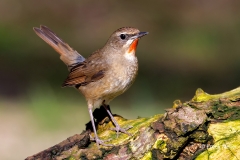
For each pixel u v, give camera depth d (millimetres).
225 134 6043
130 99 15320
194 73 18406
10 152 11477
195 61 20000
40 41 21922
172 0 26828
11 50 20391
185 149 6113
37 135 12414
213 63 19766
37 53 20203
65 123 13008
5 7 25438
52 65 18641
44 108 13523
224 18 25188
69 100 14703
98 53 8680
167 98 15469
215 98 6445
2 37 21859
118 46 8375
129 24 24953
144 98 14914
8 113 13773
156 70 18625
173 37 23391
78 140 6402
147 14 25844
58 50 9500
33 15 25359
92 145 6520
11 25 23641
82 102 14578
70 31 24281
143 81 17141
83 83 8570
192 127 5891
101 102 8555
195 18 25312
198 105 6129
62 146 6391
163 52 21266
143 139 6156
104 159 6293
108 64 8328
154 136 6066
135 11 26062
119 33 8406
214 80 17734
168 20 25062
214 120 6148
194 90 16531
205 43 22344
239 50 21344
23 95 15547
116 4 26562
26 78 17141
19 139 12141
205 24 24562
